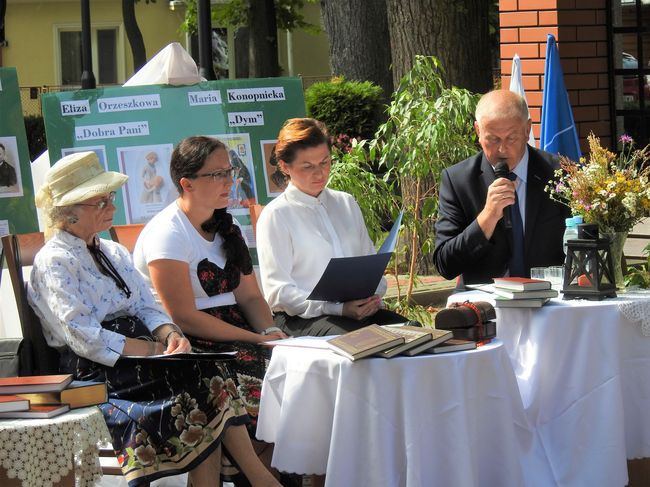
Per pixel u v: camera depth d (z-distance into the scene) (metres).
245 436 4.88
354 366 4.40
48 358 4.89
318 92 17.08
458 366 4.41
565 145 7.22
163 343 5.01
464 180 6.06
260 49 20.92
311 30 25.72
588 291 5.18
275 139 7.17
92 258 4.97
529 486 4.89
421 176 8.46
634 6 9.16
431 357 4.39
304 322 5.54
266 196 7.12
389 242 5.50
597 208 5.36
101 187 4.87
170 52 7.15
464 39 12.02
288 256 5.68
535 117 8.98
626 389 5.16
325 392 4.55
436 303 10.30
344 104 16.95
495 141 5.89
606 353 5.01
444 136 8.19
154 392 4.75
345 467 4.40
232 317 5.45
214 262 5.38
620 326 5.07
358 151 8.43
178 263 5.24
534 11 8.94
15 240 4.89
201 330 5.23
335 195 5.97
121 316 5.03
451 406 4.38
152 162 6.98
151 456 4.61
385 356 4.38
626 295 5.30
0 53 27.97
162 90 7.11
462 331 4.66
